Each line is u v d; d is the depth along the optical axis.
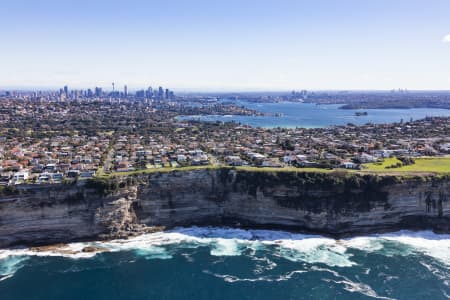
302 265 98.75
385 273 93.88
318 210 120.69
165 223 124.81
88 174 124.38
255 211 127.56
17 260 100.31
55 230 111.56
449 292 85.25
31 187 109.94
